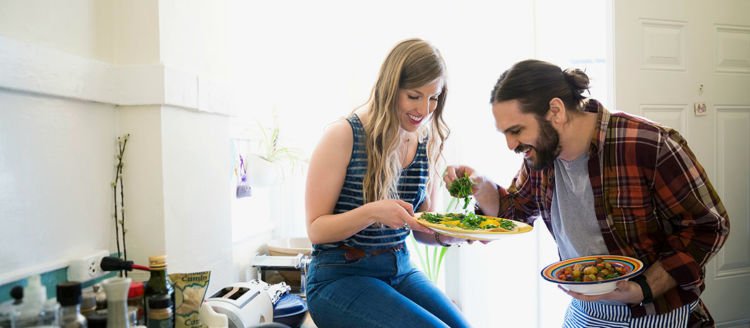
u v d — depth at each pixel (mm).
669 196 1268
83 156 1271
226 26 1885
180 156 1505
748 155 2553
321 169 1446
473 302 2758
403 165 1590
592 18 2988
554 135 1291
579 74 1307
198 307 1282
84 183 1275
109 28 1377
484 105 2742
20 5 1083
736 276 2535
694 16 2477
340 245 1511
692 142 2482
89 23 1299
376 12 2795
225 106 1792
